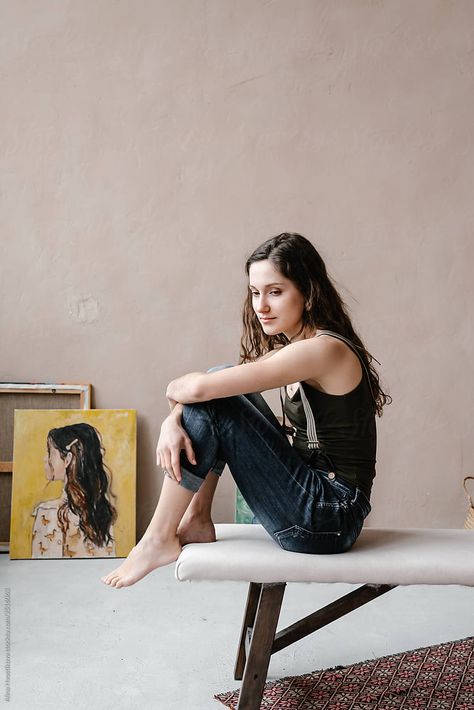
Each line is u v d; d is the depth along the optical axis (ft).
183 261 13.33
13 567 11.90
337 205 13.46
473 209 13.67
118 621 9.36
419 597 10.52
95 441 12.86
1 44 13.07
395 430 13.53
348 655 8.39
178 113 13.28
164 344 13.32
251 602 7.57
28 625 9.16
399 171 13.55
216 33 13.30
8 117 13.08
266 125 13.37
